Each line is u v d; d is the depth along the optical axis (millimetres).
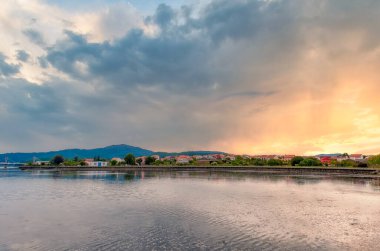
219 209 49594
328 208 50750
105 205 53969
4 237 33312
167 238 32219
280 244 30297
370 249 29094
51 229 36531
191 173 175250
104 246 29797
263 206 52719
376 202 57625
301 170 179875
